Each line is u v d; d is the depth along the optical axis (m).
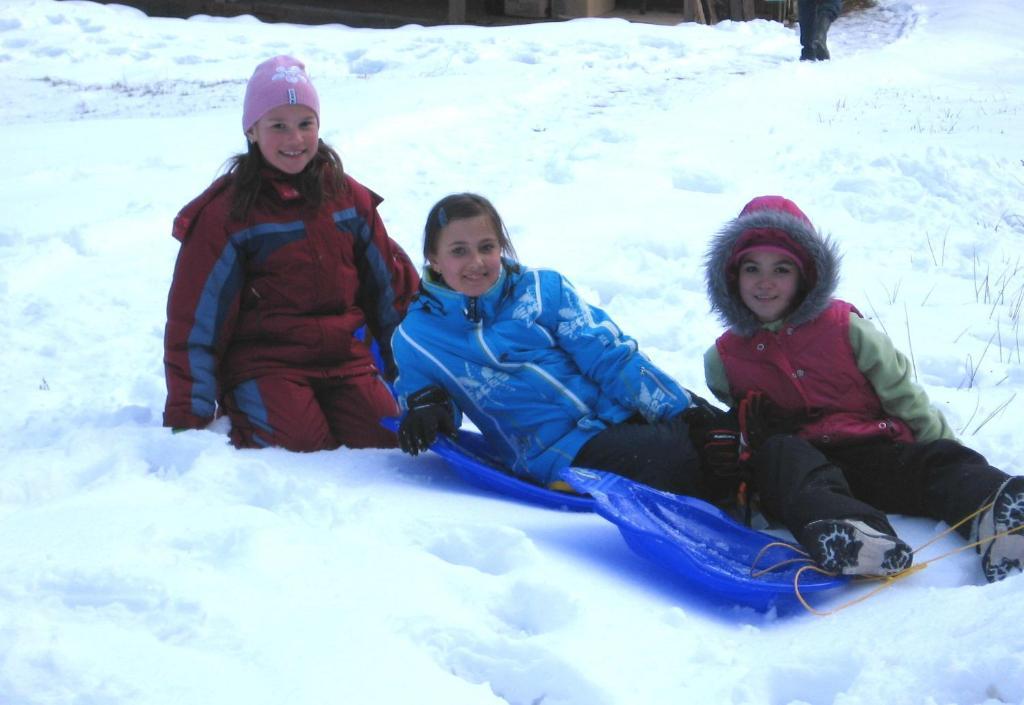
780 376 4.12
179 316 4.62
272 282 4.74
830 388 4.07
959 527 3.62
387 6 21.75
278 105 4.55
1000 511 3.39
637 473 3.97
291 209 4.72
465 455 4.16
